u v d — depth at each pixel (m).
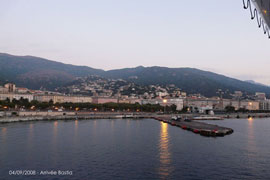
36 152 94.06
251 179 67.88
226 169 76.19
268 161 85.38
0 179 66.69
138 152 96.62
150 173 71.94
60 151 96.31
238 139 132.38
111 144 111.50
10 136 126.56
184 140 126.19
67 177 68.25
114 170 74.31
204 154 94.81
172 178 68.06
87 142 115.31
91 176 69.12
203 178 68.31
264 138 137.50
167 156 91.06
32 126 172.88
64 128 167.12
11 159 84.38
